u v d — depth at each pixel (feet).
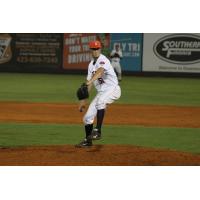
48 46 311.68
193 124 144.25
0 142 112.68
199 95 219.61
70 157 97.19
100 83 103.86
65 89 233.35
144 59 304.91
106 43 307.78
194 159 97.91
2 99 195.00
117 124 141.69
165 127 137.90
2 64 314.55
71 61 310.86
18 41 312.50
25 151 101.91
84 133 125.70
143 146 111.24
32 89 231.30
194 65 299.38
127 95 214.90
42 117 151.94
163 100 200.54
